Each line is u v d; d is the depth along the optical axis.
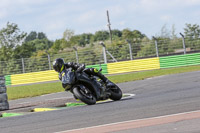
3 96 40.97
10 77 102.62
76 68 33.03
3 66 107.06
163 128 17.69
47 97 51.84
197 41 99.19
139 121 20.22
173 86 44.53
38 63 104.62
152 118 20.78
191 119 19.19
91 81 32.88
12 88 83.62
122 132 17.67
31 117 27.34
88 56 102.50
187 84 44.62
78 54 103.00
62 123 22.59
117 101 33.41
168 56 91.81
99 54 102.75
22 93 63.22
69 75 31.95
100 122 21.44
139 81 60.94
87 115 24.95
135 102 30.14
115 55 103.25
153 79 61.31
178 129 17.16
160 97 32.34
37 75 100.00
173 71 75.44
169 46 98.38
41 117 26.66
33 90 67.62
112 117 22.86
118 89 35.34
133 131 17.66
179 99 28.86
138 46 100.75
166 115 21.42
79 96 31.78
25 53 149.75
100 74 34.19
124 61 95.25
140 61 94.38
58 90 61.25
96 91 32.81
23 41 152.12
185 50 97.44
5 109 41.03
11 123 25.03
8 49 149.00
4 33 149.75
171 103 26.81
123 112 24.56
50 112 29.64
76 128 20.27
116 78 74.31
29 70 105.19
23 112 34.44
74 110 29.00
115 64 95.69
